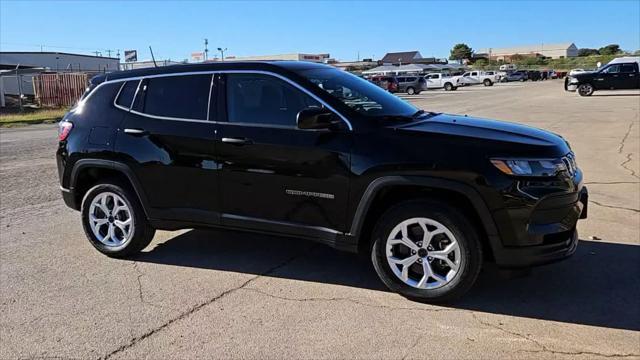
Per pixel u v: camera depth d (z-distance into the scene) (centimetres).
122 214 518
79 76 3288
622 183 800
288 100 443
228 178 458
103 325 383
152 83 502
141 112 500
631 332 363
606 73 3038
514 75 7331
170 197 486
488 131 414
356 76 518
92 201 522
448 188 386
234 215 464
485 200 380
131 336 366
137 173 492
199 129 469
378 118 425
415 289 411
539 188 380
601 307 400
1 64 5116
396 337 360
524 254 382
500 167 379
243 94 460
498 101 2875
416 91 4244
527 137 406
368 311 400
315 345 351
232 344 354
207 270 487
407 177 394
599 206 677
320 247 546
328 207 425
